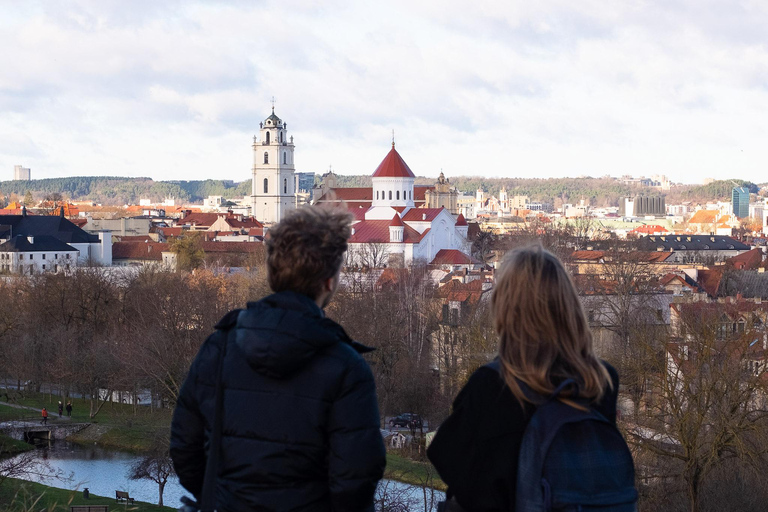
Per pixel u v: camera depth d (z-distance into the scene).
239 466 5.69
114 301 94.69
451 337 71.94
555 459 5.14
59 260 168.50
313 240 5.95
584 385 5.37
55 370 78.44
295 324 5.61
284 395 5.66
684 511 37.25
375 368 70.56
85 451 64.69
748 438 35.66
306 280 5.96
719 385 37.12
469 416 5.50
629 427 38.28
